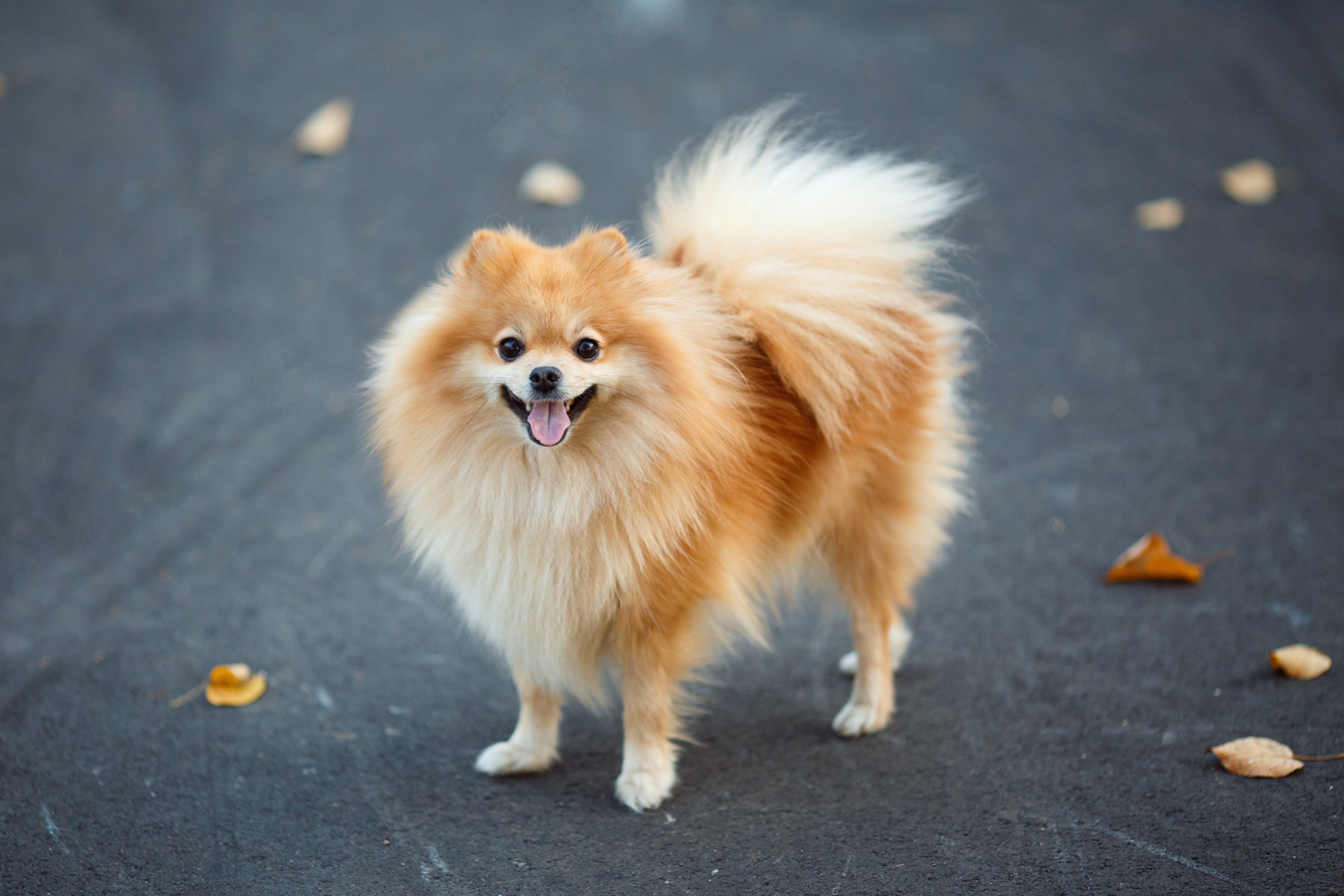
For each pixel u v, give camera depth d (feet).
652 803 11.24
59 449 18.43
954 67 30.14
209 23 33.14
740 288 11.54
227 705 13.15
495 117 27.96
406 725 12.82
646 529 10.52
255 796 11.61
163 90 29.81
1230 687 12.62
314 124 27.32
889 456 12.23
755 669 13.97
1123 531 15.96
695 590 11.14
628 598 10.77
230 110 28.78
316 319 21.70
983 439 18.48
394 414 10.79
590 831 10.96
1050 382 19.80
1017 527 16.30
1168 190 25.14
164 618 14.87
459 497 10.59
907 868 10.19
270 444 18.78
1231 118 27.68
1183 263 22.82
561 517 10.39
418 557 12.62
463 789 11.70
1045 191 25.22
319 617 14.90
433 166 26.25
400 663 13.99
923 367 12.40
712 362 10.79
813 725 12.71
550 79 29.66
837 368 11.38
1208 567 14.97
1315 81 28.96
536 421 9.91
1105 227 24.07
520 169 25.84
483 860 10.55
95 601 15.23
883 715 12.47
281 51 31.48
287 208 25.13
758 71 29.81
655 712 11.37
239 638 14.46
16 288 22.68
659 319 10.51
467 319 10.36
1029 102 28.45
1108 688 12.80
